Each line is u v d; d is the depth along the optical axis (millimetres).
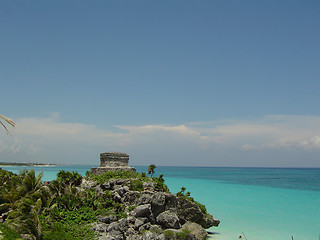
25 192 33406
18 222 25688
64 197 33000
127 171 44312
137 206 34625
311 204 59656
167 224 34344
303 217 46781
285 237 35781
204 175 175125
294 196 71875
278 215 48219
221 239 35125
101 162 46750
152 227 32188
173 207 36938
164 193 36812
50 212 29906
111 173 42250
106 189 37906
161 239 30359
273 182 120312
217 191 81562
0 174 43188
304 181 128375
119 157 46688
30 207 29188
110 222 31375
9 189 35906
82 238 27156
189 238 32031
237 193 77250
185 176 158875
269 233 37562
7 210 32594
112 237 28391
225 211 51562
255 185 102938
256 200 64625
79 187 38688
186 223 36156
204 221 37688
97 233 28734
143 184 38312
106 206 34219
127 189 37094
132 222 32281
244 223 42812
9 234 23000
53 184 35656
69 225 28797
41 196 31703
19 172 41531
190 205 37219
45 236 25812
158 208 35656
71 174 39500
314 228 39969
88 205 33562
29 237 24172
